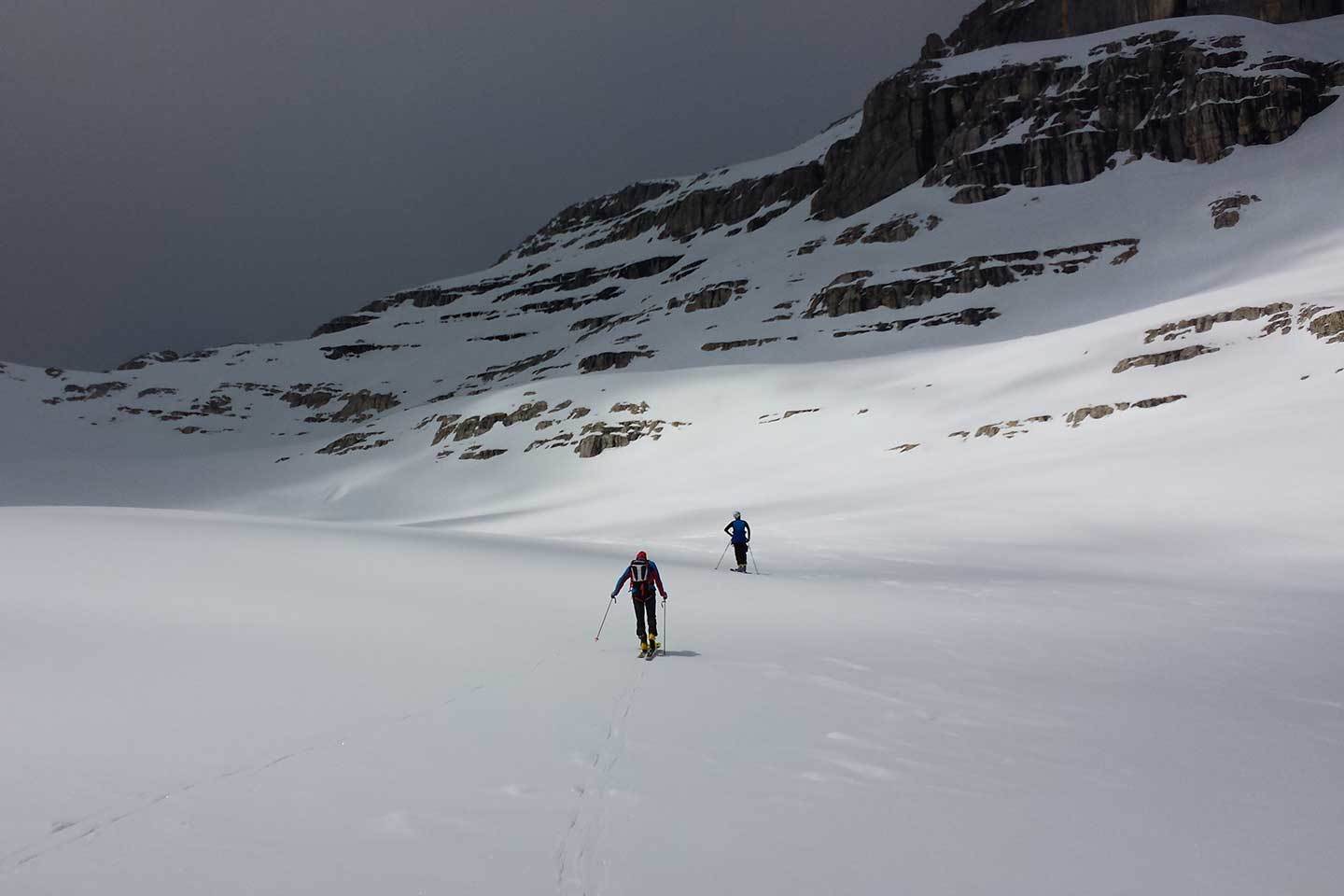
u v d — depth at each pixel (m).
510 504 94.69
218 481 134.88
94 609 12.06
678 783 6.19
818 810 5.68
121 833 4.87
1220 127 142.12
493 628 13.04
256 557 18.91
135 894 4.13
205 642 10.50
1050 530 35.59
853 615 16.09
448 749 6.82
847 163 199.75
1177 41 161.62
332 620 12.66
